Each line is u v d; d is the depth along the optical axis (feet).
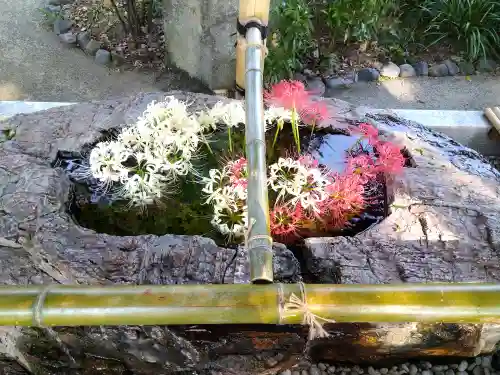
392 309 3.55
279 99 6.40
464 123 9.09
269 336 5.06
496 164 9.36
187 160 6.04
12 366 6.03
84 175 5.94
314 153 6.39
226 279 4.73
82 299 3.57
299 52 11.49
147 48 12.12
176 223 5.74
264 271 3.72
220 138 6.52
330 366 6.12
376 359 5.91
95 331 5.12
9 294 3.61
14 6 13.30
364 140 6.36
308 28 10.91
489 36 12.21
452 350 5.56
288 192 5.78
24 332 5.40
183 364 5.31
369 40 12.20
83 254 4.90
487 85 11.89
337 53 12.14
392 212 5.39
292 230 5.62
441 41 12.67
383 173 5.84
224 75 10.19
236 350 5.21
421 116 9.17
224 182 5.92
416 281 4.84
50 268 4.93
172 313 3.55
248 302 3.54
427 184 5.65
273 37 10.48
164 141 5.90
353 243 5.11
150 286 3.66
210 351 5.14
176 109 6.02
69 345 5.42
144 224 5.72
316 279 4.96
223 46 9.69
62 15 12.95
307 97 6.72
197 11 9.47
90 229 5.35
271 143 6.55
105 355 5.44
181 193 6.03
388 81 11.87
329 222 5.71
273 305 3.53
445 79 12.04
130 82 11.43
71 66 11.80
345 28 11.59
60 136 6.17
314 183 5.86
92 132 6.21
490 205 5.48
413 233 5.20
